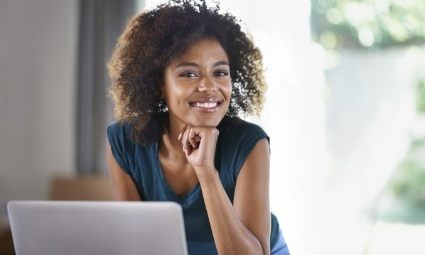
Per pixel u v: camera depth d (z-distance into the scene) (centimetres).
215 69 166
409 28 453
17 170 475
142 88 175
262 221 163
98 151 461
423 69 452
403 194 455
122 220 138
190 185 174
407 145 454
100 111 460
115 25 455
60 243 146
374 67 457
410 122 454
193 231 173
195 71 164
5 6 471
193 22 164
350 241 452
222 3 447
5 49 471
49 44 483
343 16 459
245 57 179
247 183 166
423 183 452
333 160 457
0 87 470
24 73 477
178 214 134
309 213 450
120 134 183
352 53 459
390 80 455
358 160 456
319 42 458
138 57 173
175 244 136
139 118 177
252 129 171
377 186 455
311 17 458
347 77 458
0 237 387
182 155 173
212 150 160
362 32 458
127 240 139
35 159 480
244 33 178
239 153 169
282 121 447
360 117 457
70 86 486
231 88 172
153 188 180
